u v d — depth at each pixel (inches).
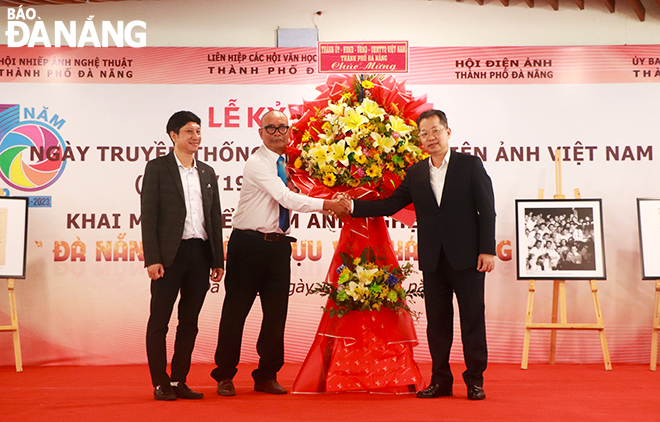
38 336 195.6
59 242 198.2
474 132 201.0
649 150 198.2
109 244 198.8
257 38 210.5
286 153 134.4
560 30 208.4
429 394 119.6
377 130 126.3
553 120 200.5
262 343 131.0
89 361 195.8
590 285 184.9
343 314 125.3
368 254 129.7
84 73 202.4
